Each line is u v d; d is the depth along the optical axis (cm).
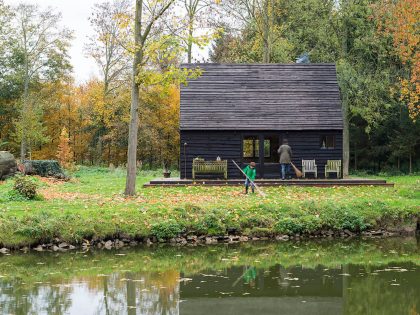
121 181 3139
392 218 1923
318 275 1396
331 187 2603
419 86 2798
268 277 1378
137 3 2164
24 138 4741
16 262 1508
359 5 3647
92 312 1092
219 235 1795
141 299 1190
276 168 2903
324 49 3841
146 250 1664
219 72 3066
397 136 4212
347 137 3906
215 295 1227
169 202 2014
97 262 1523
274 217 1880
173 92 5125
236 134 2884
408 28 2772
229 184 2705
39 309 1109
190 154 2873
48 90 5456
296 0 3894
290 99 2975
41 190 2467
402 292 1241
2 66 5403
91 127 5331
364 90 3666
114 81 5100
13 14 5238
